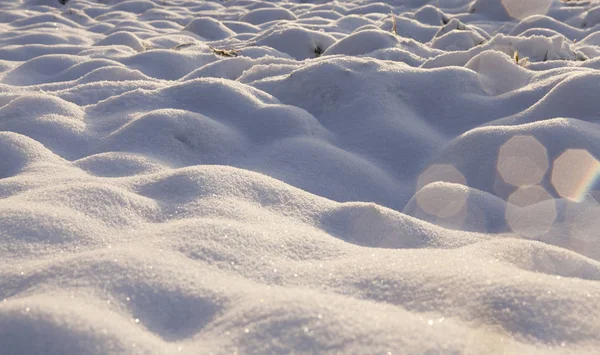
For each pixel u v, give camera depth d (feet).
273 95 7.30
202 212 4.29
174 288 3.45
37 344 3.03
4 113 6.35
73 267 3.53
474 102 6.70
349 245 4.01
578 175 5.21
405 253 3.80
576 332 3.18
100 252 3.64
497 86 7.13
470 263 3.58
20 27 16.12
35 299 3.25
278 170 5.63
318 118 6.83
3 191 4.70
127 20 17.11
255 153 6.00
